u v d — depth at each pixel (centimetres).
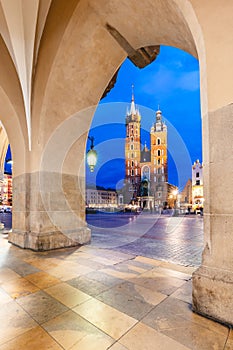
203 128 296
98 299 308
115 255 562
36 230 637
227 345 209
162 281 379
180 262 500
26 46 588
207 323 246
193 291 275
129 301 302
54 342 214
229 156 257
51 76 598
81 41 573
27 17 540
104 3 497
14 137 745
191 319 255
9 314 267
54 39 559
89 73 657
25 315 265
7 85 657
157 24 475
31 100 657
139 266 466
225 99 262
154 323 247
